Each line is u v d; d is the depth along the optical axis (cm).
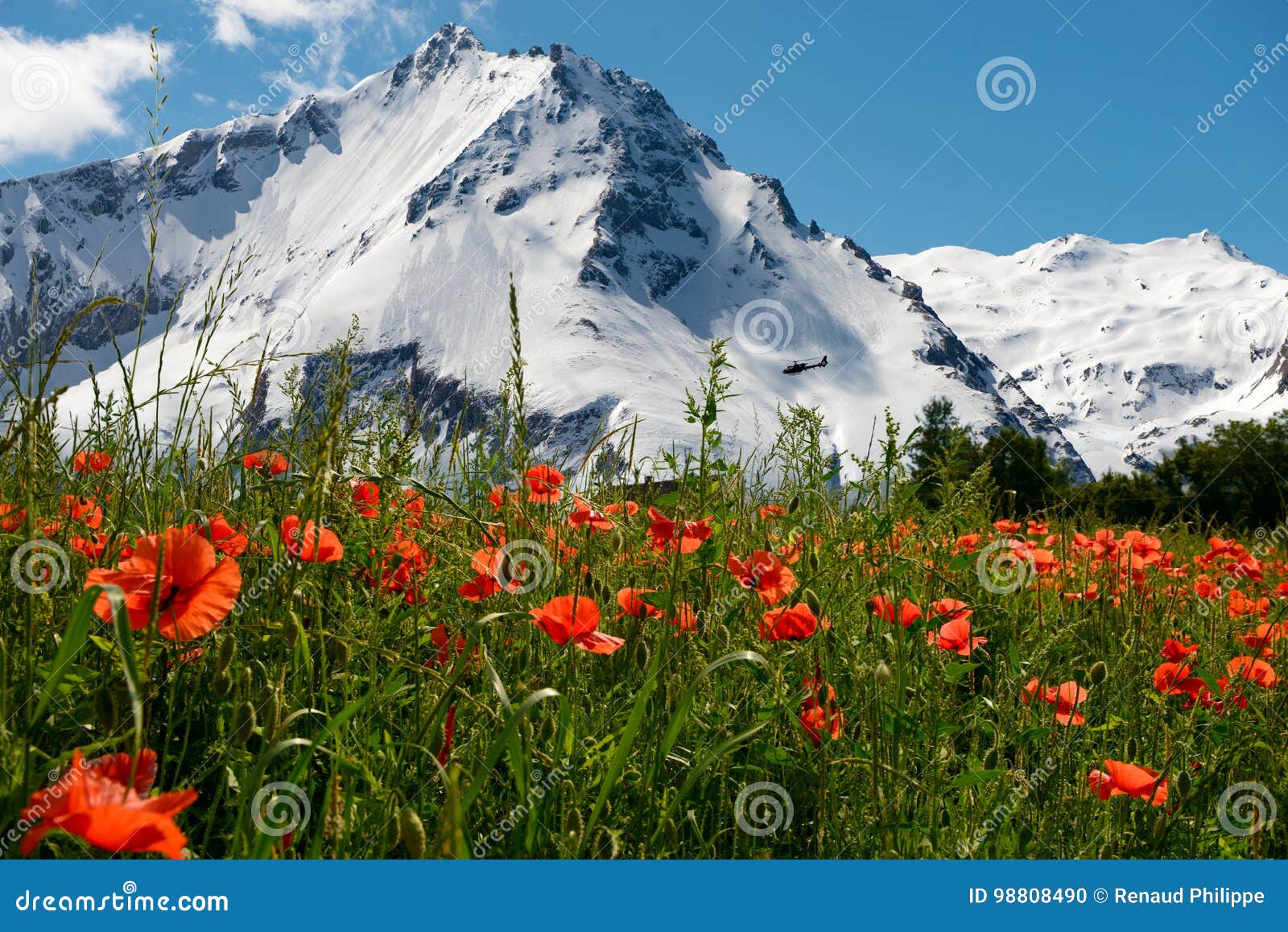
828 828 223
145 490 258
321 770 210
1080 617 356
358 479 286
